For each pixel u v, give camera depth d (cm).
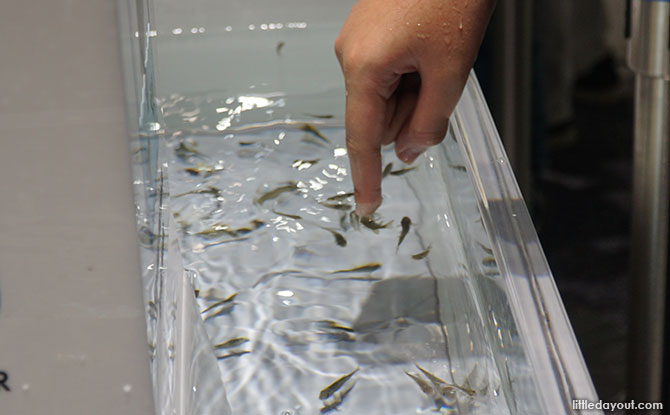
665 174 77
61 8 42
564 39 172
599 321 127
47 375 48
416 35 64
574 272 138
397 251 67
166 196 61
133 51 49
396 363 59
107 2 42
